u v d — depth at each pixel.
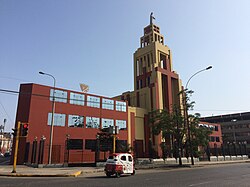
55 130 35.78
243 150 60.56
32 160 29.78
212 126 74.69
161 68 55.88
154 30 63.34
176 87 59.50
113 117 45.41
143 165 30.41
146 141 50.53
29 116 33.28
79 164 28.58
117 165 17.11
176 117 33.22
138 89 57.72
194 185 11.98
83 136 39.31
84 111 40.69
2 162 37.66
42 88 35.72
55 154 34.06
